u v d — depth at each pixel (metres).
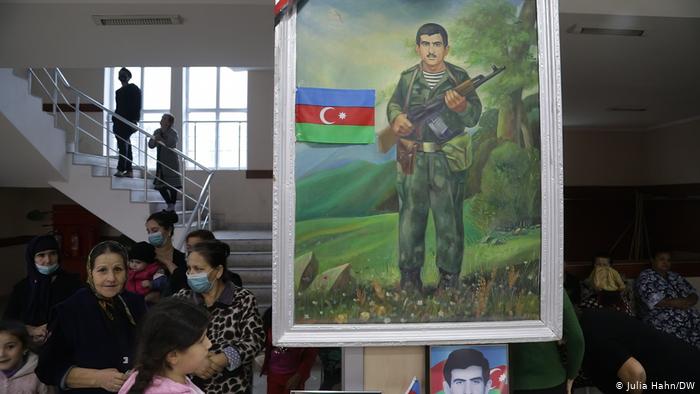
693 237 7.55
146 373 1.29
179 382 1.33
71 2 3.54
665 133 8.11
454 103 1.62
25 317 2.67
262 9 3.71
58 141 5.76
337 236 1.58
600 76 5.23
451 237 1.61
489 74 1.64
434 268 1.60
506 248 1.63
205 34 4.16
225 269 2.25
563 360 1.96
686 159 7.66
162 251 3.54
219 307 2.21
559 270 1.63
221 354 2.04
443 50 1.62
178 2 3.58
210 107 8.65
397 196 1.60
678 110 7.01
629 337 1.91
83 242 7.29
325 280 1.57
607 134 8.57
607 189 8.54
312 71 1.58
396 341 1.57
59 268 2.78
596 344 1.92
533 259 1.64
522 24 1.65
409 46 1.61
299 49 1.57
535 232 1.64
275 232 1.54
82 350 1.95
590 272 4.62
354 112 1.59
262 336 2.20
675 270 5.26
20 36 4.10
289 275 1.55
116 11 3.71
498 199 1.63
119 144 6.55
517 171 1.64
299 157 1.57
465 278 1.61
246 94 8.61
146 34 4.13
